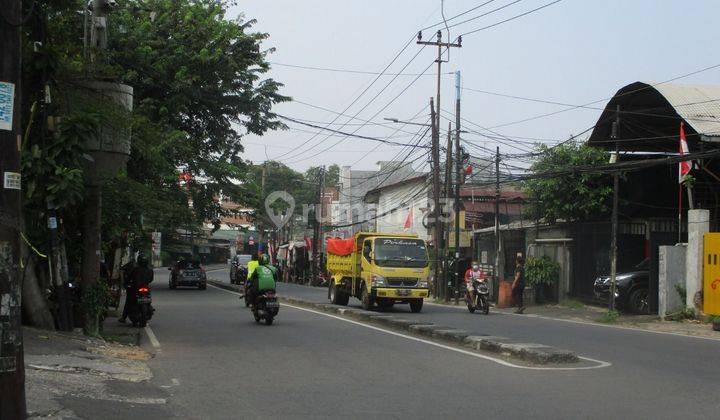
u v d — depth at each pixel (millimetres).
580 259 27641
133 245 20641
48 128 11758
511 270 33844
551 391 8812
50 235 12609
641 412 7617
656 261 22828
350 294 26438
